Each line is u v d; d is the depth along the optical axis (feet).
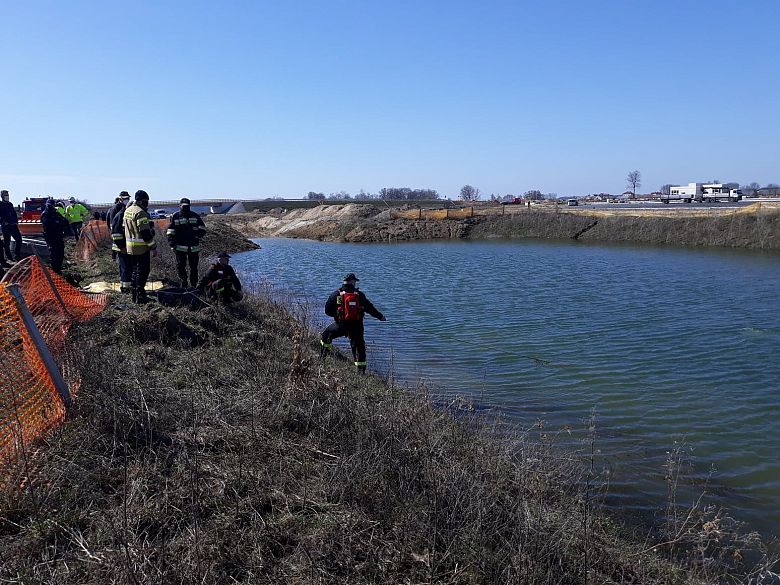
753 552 16.30
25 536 12.17
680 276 79.15
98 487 14.14
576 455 22.25
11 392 14.85
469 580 12.73
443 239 165.68
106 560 11.46
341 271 93.66
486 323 49.29
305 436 18.76
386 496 15.20
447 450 18.99
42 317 22.56
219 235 139.64
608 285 71.72
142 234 30.01
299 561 12.58
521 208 202.90
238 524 13.65
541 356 37.93
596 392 30.50
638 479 20.49
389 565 12.91
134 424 16.66
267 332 31.50
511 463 19.63
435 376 33.17
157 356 24.03
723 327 46.55
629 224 143.43
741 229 122.52
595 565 14.39
